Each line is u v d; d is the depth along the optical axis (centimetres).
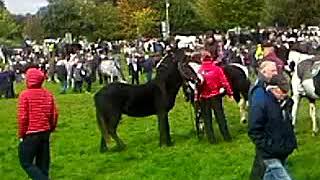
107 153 1529
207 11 7688
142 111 1559
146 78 3694
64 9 8181
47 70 4384
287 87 826
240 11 7356
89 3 8369
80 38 8138
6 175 1352
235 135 1667
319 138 1534
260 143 819
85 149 1603
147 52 5272
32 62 4553
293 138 834
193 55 1647
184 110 2300
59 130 1970
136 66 3616
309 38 4559
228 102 2383
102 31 8181
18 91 3794
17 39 10206
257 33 5778
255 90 833
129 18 8350
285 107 833
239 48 3947
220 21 7506
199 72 1562
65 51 5494
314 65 1559
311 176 1141
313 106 1599
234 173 1234
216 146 1530
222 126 1580
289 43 3778
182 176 1241
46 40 7750
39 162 1066
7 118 2400
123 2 8512
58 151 1597
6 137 1902
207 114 1569
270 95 821
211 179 1198
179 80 1573
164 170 1302
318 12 8581
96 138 1778
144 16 8256
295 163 1248
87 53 4391
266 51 1252
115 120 1530
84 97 3148
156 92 1555
